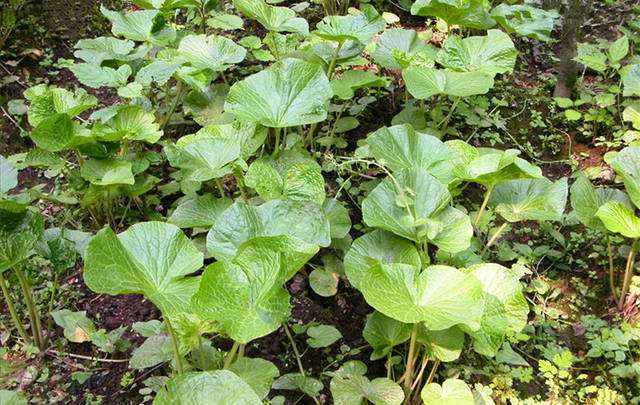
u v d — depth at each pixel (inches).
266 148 42.6
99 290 22.3
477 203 41.8
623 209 31.8
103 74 38.0
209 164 31.5
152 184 37.0
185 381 20.9
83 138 34.5
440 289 25.8
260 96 35.2
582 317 34.9
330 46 44.0
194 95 42.7
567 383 31.4
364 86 40.8
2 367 30.2
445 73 39.4
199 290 22.6
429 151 34.9
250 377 25.7
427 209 30.9
